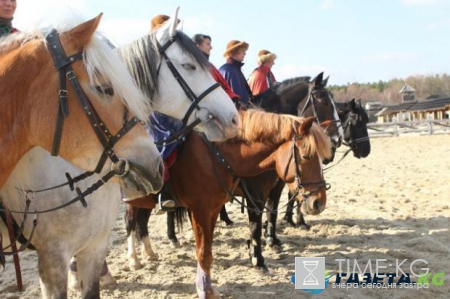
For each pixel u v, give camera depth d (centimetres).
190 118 362
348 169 1291
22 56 222
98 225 304
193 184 407
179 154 409
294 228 685
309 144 421
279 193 585
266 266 511
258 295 443
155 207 459
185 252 581
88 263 318
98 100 219
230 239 634
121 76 221
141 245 562
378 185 1011
